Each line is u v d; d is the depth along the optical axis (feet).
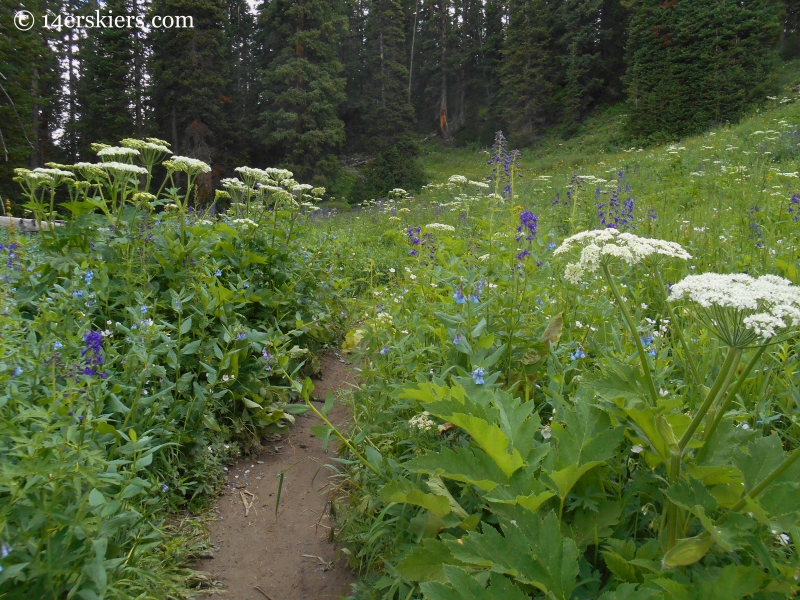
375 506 8.92
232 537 10.41
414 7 171.22
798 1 114.83
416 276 15.74
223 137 101.14
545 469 6.87
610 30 128.77
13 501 6.47
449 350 10.98
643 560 5.77
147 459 8.29
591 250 6.88
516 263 12.25
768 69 92.68
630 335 10.64
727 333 5.63
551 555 5.36
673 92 96.78
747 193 28.07
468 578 5.32
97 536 7.20
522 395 10.07
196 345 12.51
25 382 8.82
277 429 14.05
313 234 26.20
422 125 169.68
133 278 13.56
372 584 8.33
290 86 103.45
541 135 132.26
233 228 17.88
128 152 15.21
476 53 159.02
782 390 9.10
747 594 4.86
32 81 78.48
